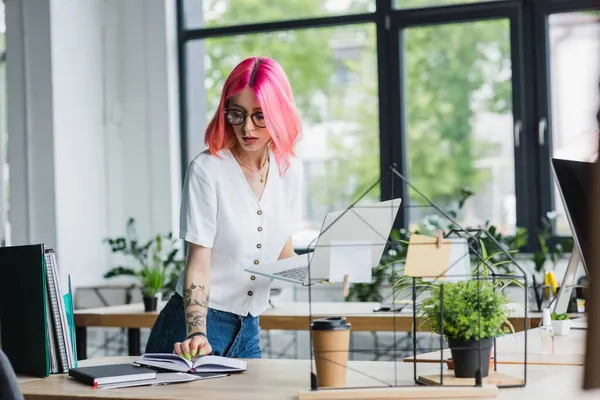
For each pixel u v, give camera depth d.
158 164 6.48
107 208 6.46
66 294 2.15
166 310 2.35
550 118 5.77
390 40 6.10
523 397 1.55
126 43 6.57
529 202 5.81
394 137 6.09
